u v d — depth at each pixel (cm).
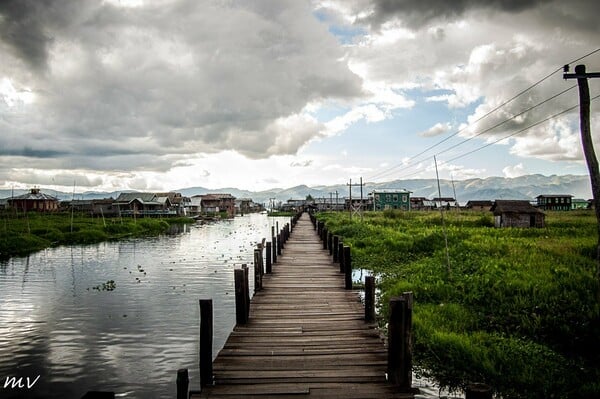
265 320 1070
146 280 2158
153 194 9750
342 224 4197
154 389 920
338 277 1661
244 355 830
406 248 2256
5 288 1975
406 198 9394
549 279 1330
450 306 1224
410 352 698
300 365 781
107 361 1070
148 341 1214
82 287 1992
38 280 2177
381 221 4303
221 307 1580
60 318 1452
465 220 4003
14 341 1216
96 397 384
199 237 4959
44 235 4212
